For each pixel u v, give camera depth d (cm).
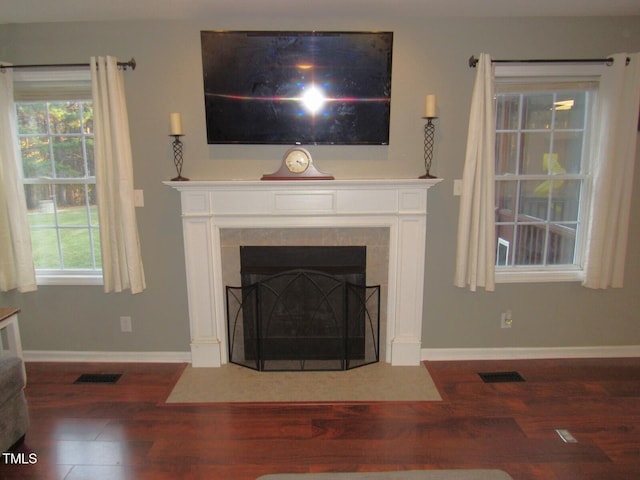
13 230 275
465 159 270
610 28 264
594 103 278
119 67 262
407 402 252
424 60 268
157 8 245
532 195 296
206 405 250
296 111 270
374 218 276
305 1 238
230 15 257
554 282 296
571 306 300
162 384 273
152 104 272
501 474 181
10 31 264
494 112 269
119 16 256
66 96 277
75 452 210
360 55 263
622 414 239
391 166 280
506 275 295
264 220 276
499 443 215
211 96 267
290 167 270
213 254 281
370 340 297
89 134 286
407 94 271
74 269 302
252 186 269
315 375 282
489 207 268
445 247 290
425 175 272
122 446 214
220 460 204
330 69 265
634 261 293
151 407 248
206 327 292
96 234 298
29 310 299
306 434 223
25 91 276
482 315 301
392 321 292
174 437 221
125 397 259
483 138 263
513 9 252
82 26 263
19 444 214
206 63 263
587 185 289
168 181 267
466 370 289
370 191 271
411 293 287
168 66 268
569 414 239
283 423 232
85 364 301
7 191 270
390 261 284
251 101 269
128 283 283
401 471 185
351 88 268
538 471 196
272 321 291
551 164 291
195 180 279
